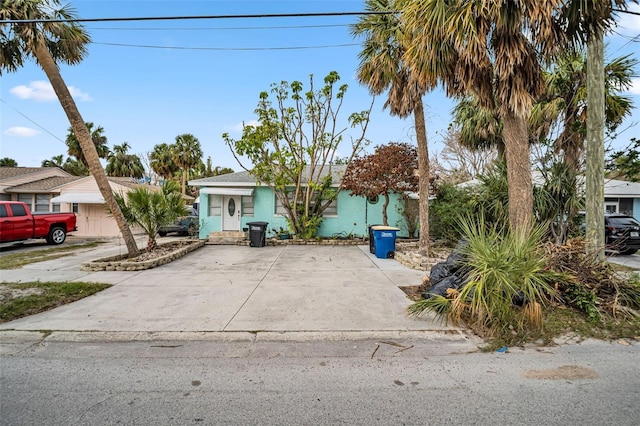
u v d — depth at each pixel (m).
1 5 7.97
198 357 3.70
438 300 4.73
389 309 5.25
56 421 2.55
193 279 7.32
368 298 5.86
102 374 3.31
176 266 8.85
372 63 9.33
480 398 2.87
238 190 14.60
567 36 5.38
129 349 3.90
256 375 3.30
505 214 9.04
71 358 3.67
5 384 3.11
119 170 34.19
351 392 2.98
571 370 3.38
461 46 5.22
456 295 4.71
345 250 12.04
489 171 10.59
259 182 14.05
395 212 15.13
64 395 2.92
